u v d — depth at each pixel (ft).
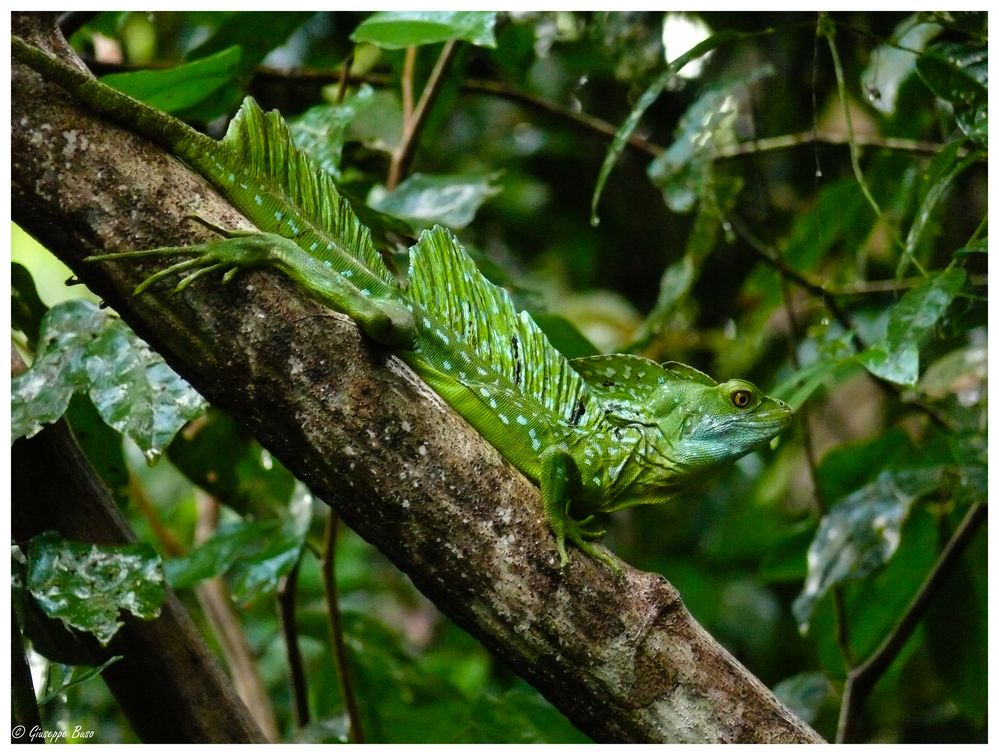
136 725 13.69
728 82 19.19
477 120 27.63
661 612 11.09
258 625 25.58
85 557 11.83
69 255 9.85
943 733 21.72
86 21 15.88
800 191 24.44
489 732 17.35
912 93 20.13
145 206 9.94
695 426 14.38
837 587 18.12
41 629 12.92
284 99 22.99
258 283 10.12
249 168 11.45
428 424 10.52
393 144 23.39
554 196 28.22
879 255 22.47
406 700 18.20
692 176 18.90
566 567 10.95
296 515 15.92
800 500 26.20
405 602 28.99
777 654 26.32
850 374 20.24
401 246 16.19
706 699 11.05
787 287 19.92
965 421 19.34
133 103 10.02
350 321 10.39
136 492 20.52
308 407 10.18
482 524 10.69
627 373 14.52
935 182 14.93
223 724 13.61
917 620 16.42
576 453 13.39
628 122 15.53
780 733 11.11
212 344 10.05
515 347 13.25
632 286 29.27
